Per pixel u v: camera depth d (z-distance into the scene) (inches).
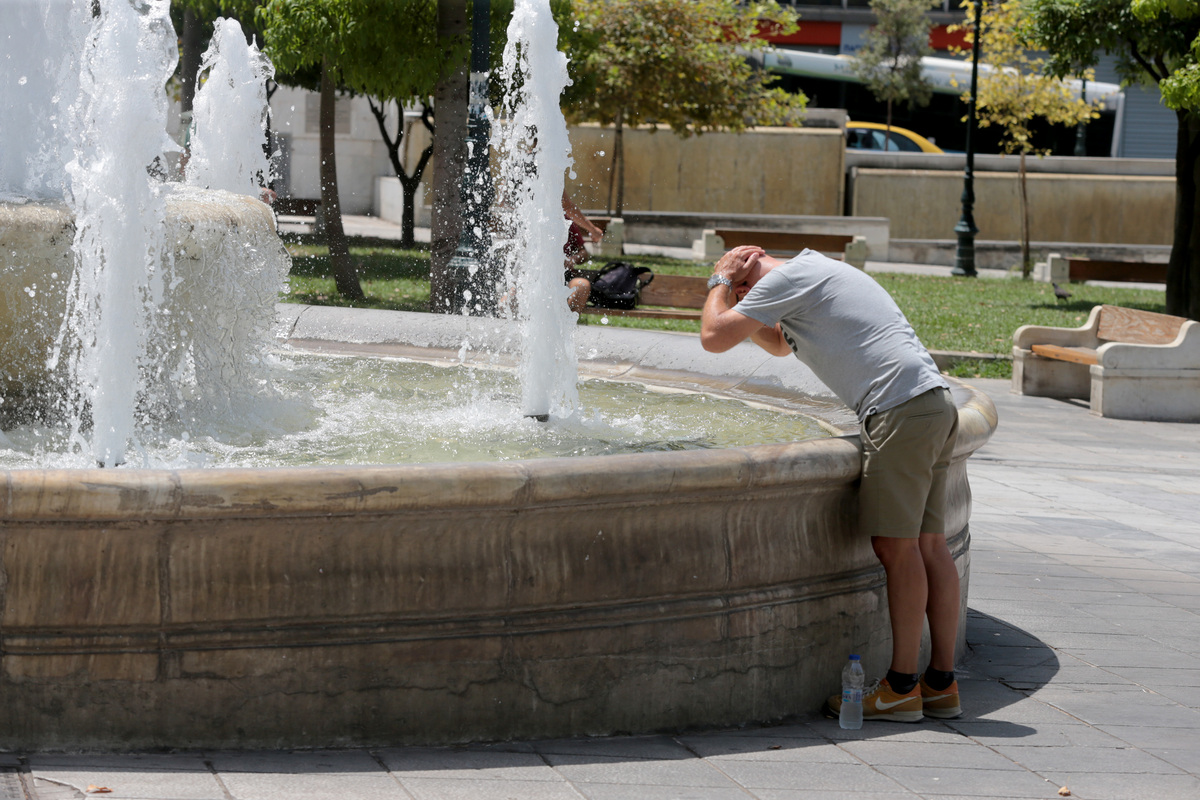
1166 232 1829.5
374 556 194.5
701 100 1476.4
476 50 724.0
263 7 893.2
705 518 215.5
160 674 188.5
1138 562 393.1
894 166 1868.8
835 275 229.9
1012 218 1830.7
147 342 300.4
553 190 349.4
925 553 236.4
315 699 194.1
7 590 183.3
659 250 1567.4
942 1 2500.0
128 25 268.5
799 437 316.8
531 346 343.3
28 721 186.2
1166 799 196.9
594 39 1183.6
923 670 258.4
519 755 197.6
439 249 832.9
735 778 193.8
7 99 325.7
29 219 282.5
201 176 535.5
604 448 299.4
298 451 287.3
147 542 186.2
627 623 209.5
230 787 174.7
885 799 188.5
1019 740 224.5
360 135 1991.9
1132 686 265.4
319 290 943.7
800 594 227.9
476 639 200.1
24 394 303.7
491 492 191.5
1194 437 671.1
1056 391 795.4
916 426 221.5
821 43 2573.8
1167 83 876.6
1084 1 1020.5
